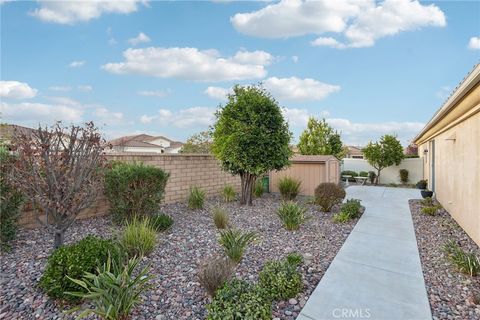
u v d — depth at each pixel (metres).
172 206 8.93
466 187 6.42
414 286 3.88
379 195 12.04
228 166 9.48
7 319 3.03
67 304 3.28
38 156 4.38
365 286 3.87
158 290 3.63
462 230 6.68
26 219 5.86
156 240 5.05
